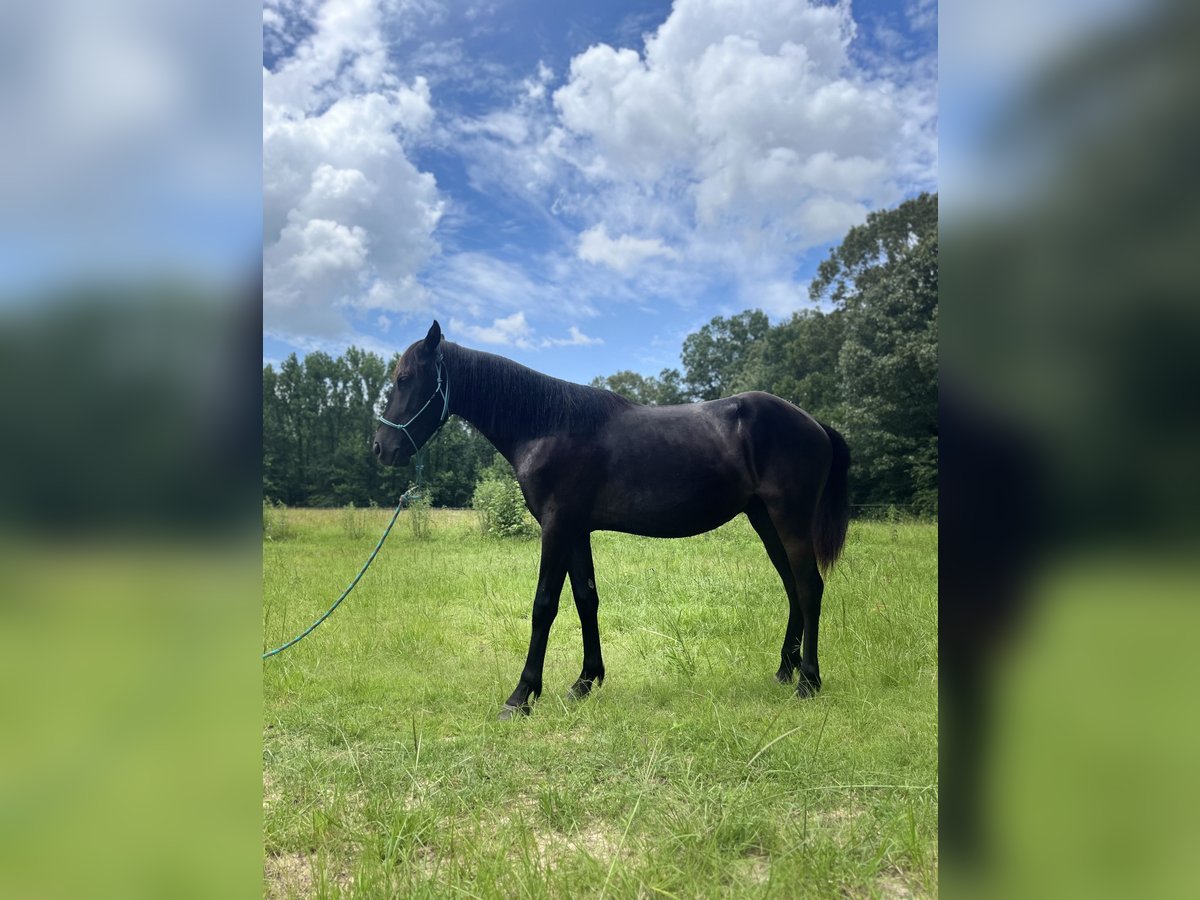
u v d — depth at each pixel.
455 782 2.55
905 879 1.80
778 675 3.90
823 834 1.98
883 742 2.75
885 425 21.19
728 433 3.82
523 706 3.50
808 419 3.94
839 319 27.95
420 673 4.16
